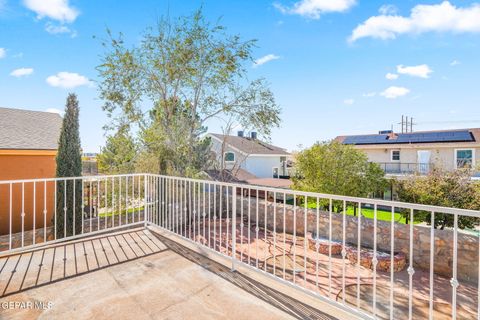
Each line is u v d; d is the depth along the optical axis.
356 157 8.71
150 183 5.55
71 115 5.94
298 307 2.38
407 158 19.05
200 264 3.30
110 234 4.46
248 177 17.75
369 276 4.38
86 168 12.09
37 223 7.11
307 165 9.04
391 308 2.07
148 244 4.00
